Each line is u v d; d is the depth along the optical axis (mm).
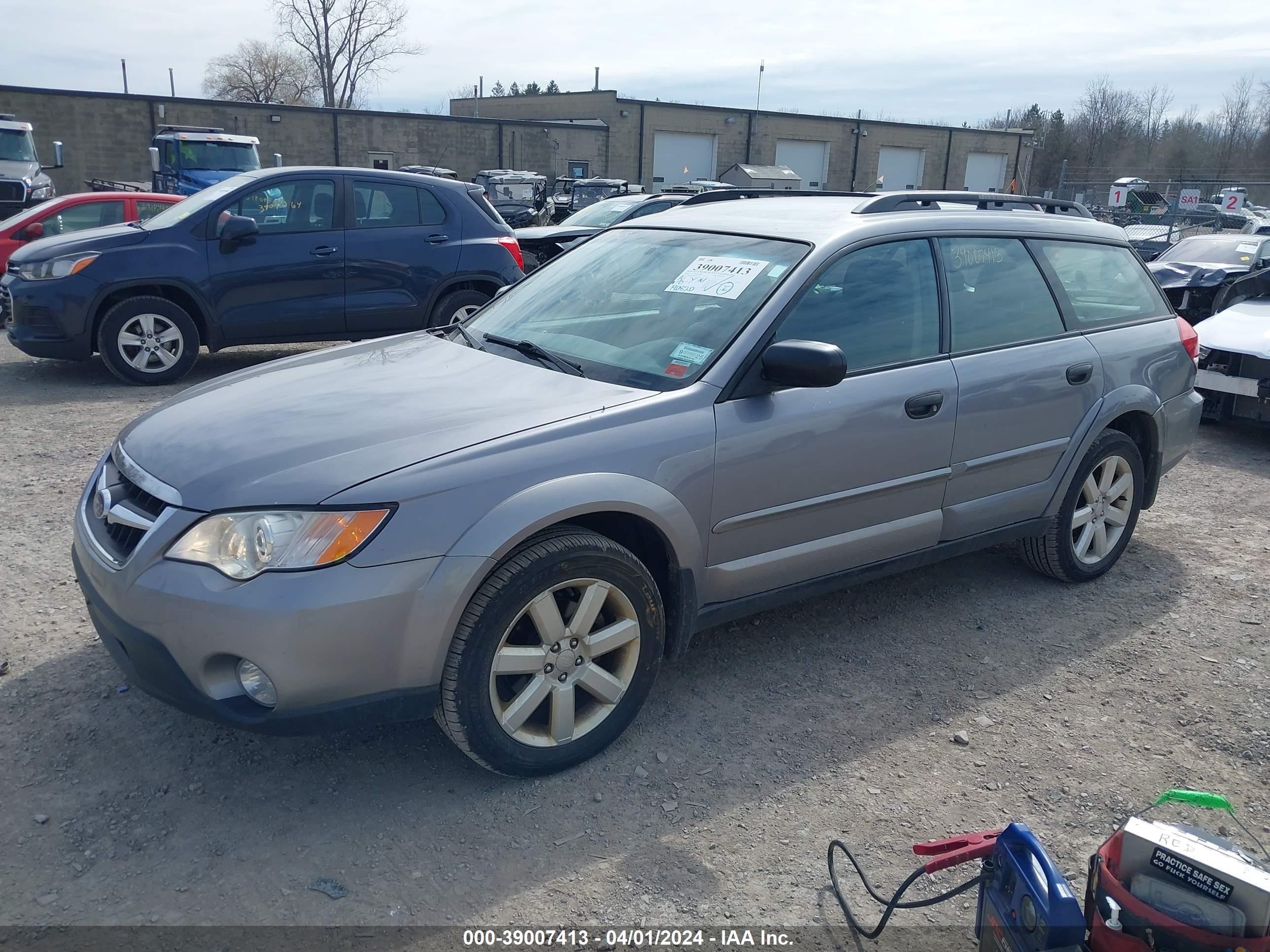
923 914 2555
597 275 4062
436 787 2996
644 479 3043
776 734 3346
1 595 4164
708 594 3367
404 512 2666
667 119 45219
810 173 48938
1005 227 4258
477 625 2770
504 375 3416
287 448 2830
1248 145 68250
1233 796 3070
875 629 4188
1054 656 3986
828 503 3545
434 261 9047
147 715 3309
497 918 2475
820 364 3107
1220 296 8945
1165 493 6348
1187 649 4070
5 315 11516
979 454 3977
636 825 2846
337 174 8727
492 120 40844
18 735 3174
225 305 8383
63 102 32438
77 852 2654
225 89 64125
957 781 3113
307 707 2645
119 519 2871
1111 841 2094
